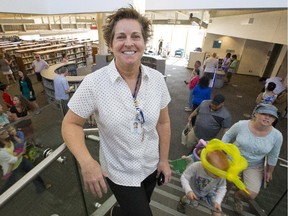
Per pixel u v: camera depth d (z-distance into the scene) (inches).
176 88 294.0
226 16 271.3
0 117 137.6
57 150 38.8
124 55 30.6
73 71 292.4
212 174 53.9
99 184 31.0
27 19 484.1
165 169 41.5
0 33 452.8
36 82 315.9
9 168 94.3
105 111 31.3
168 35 628.4
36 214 65.9
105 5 157.4
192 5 126.7
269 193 92.2
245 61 389.4
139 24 31.5
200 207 74.2
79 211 66.6
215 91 284.2
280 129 176.9
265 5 101.3
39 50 367.6
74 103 32.0
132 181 36.1
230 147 51.9
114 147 34.1
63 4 178.1
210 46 420.5
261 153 65.5
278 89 193.9
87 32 669.9
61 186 69.6
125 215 38.1
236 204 78.5
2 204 28.6
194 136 112.4
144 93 33.5
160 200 81.9
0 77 313.6
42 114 128.5
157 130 41.6
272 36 150.9
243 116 208.1
